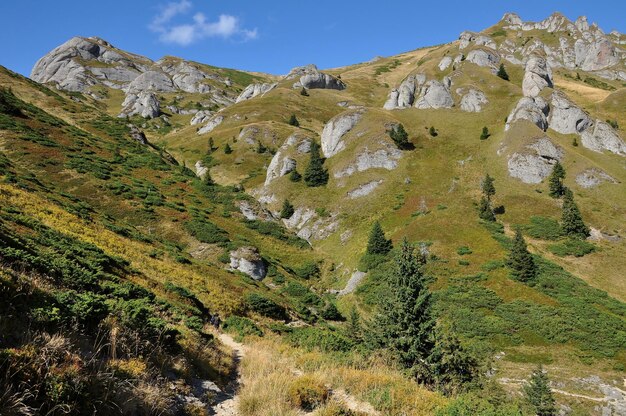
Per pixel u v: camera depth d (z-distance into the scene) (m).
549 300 42.78
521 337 37.19
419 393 10.80
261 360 13.70
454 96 111.88
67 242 23.55
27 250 15.02
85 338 8.31
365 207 75.00
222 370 12.16
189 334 13.96
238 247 52.56
